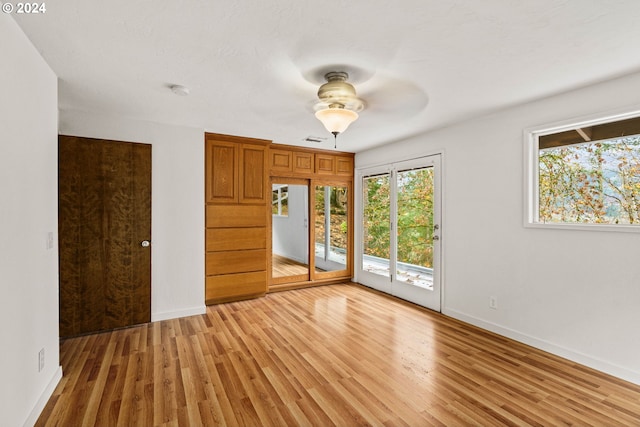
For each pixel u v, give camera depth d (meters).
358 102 2.43
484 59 1.99
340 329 3.19
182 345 2.81
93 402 1.97
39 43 1.80
